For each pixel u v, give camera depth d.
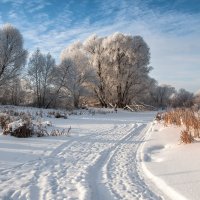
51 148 11.52
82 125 21.61
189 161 8.65
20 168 8.39
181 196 5.92
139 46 53.22
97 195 6.31
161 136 14.76
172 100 96.25
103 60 54.16
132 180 7.49
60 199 6.02
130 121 27.73
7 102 47.56
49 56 46.69
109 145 12.85
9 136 14.11
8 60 41.38
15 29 41.66
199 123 13.75
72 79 47.50
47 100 47.19
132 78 54.06
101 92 55.03
